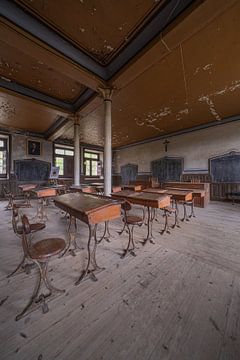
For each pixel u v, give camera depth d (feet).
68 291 5.87
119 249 9.06
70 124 24.00
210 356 3.79
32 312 4.98
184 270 7.17
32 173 30.78
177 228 12.66
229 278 6.62
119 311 5.03
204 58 11.73
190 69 12.95
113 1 8.02
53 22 9.18
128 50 11.13
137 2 8.09
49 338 4.21
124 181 41.70
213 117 23.80
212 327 4.49
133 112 21.42
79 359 3.73
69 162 36.17
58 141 34.35
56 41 10.31
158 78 14.08
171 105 19.54
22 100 17.12
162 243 9.91
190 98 17.81
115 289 5.99
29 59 12.12
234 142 23.71
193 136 28.25
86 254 8.50
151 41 10.03
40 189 15.79
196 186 21.24
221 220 14.82
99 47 11.00
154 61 11.19
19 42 9.70
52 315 4.88
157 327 4.50
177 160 30.55
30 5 8.29
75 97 18.29
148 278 6.62
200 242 10.08
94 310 5.06
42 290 5.92
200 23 8.45
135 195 11.86
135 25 9.39
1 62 12.49
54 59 11.03
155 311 5.02
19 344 4.06
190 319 4.74
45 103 18.42
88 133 30.91
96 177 40.57
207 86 15.46
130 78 13.12
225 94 16.99
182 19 8.29
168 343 4.08
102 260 7.95
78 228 12.48
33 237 10.77
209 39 10.05
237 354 3.83
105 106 14.70
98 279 6.55
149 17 8.92
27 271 6.98
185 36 9.20
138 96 17.24
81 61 12.01
